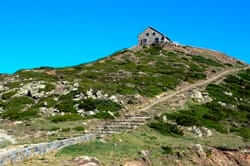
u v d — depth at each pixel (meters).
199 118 48.47
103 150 29.62
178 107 52.56
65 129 38.91
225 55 120.00
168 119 46.28
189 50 117.38
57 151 26.66
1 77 73.62
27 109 49.75
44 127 39.97
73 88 58.28
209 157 34.75
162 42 125.00
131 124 43.00
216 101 58.91
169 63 93.88
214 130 45.06
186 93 62.69
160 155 32.34
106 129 40.47
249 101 65.06
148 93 61.94
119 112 50.34
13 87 61.16
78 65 93.06
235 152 36.72
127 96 58.16
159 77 75.81
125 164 27.14
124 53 105.88
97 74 77.00
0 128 39.28
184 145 35.34
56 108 49.50
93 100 52.78
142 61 95.06
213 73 87.94
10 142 30.64
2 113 48.09
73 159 24.22
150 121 44.31
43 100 53.41
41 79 65.25
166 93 64.38
